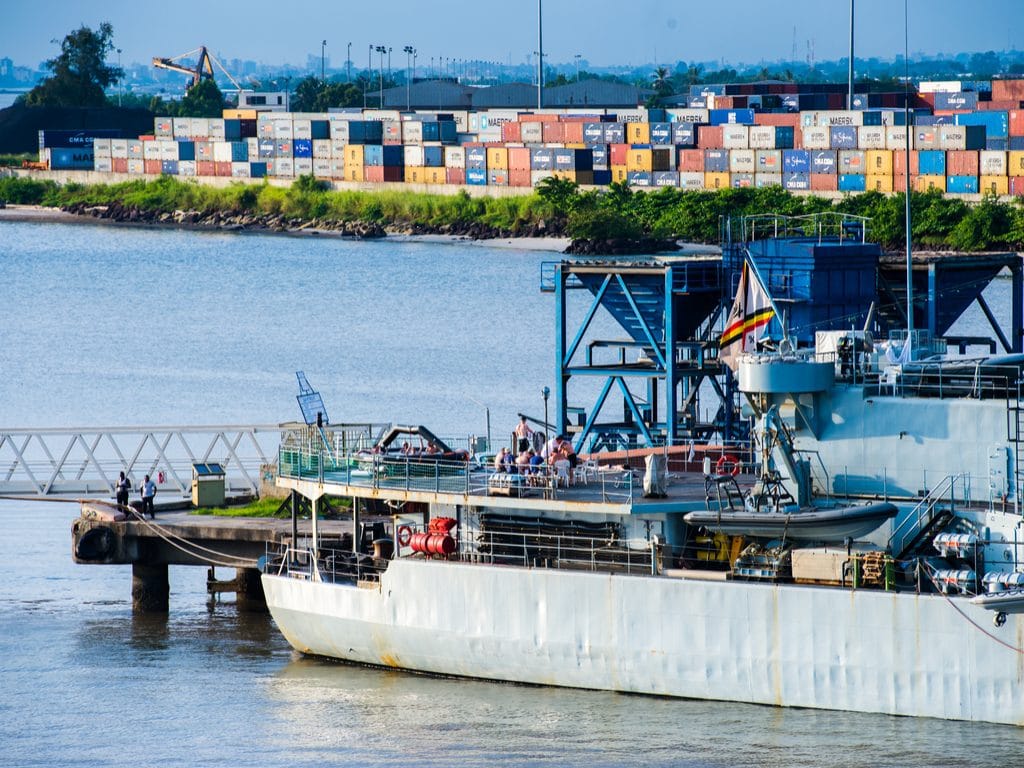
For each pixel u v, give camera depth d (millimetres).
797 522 183000
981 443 188375
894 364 196375
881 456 193125
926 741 174250
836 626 178750
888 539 189625
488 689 199125
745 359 196500
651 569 190500
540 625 193750
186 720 199000
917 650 175500
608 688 191875
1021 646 171000
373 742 187625
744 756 175750
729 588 183250
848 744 176000
